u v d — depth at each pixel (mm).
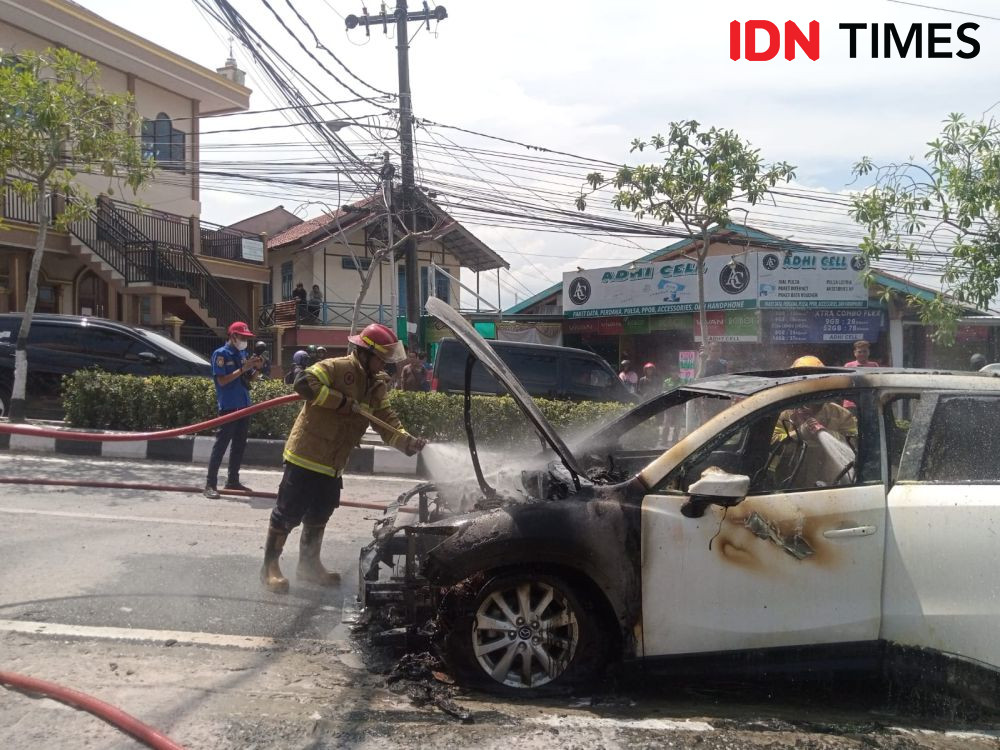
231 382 8188
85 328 12641
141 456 10625
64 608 4879
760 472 4582
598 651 3986
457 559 3928
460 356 13016
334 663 4301
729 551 3887
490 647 3977
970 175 9664
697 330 21891
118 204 21531
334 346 28641
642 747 3420
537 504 4012
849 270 20109
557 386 13203
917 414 4117
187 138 23719
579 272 24359
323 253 30562
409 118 17297
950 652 3760
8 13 18281
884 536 3914
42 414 12430
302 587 5480
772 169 12062
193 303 22078
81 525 6820
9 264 19812
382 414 5344
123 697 3668
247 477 9586
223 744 3289
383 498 8844
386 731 3447
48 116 10688
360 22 17594
